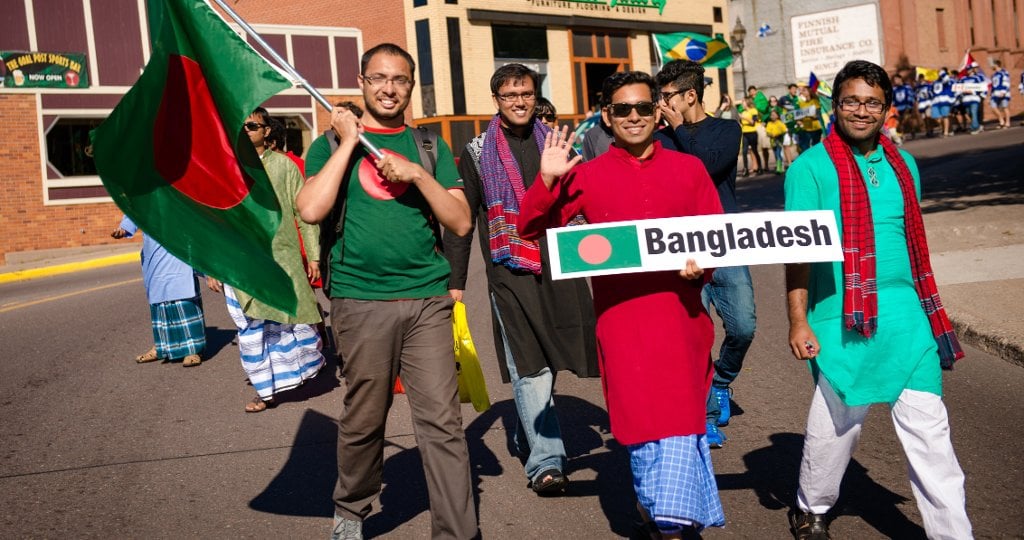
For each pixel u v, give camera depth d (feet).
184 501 16.22
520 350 15.81
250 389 24.48
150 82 12.62
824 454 12.60
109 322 36.40
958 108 107.96
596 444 18.45
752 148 87.86
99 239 74.54
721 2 124.06
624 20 110.52
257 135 20.90
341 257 13.01
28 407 23.30
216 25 12.84
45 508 16.02
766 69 142.61
